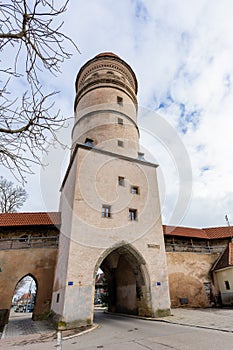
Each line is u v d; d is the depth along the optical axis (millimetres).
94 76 19297
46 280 14125
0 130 3039
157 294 12016
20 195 22875
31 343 7184
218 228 21641
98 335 7875
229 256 17031
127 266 15086
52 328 10125
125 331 8320
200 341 5930
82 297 10047
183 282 16766
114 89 18297
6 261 14062
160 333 7496
